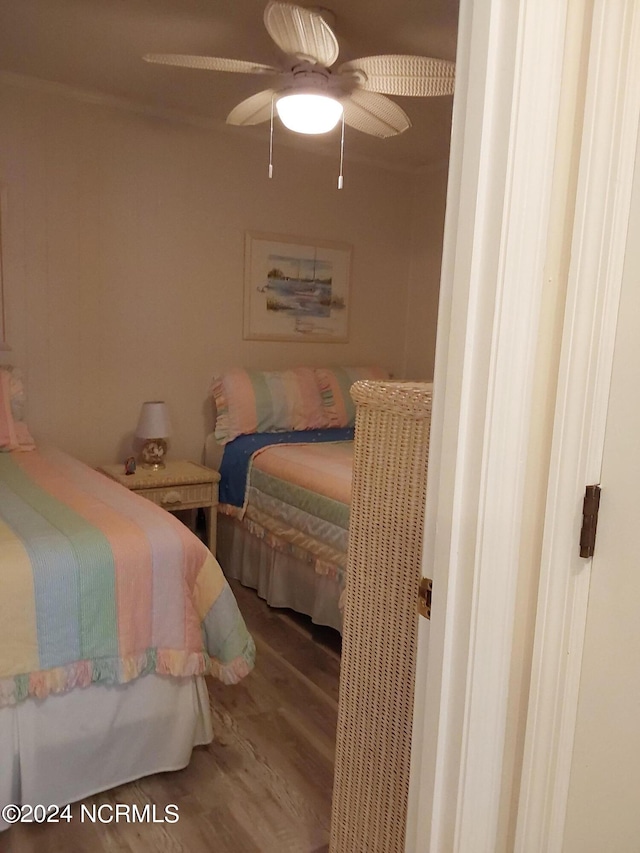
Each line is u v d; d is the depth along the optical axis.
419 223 4.34
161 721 1.89
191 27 2.50
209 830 1.74
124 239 3.43
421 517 1.16
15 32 2.59
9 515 1.95
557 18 0.76
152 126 3.42
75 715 1.75
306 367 4.07
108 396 3.50
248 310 3.85
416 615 1.18
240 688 2.45
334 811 1.49
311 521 2.85
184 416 3.74
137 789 1.89
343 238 4.14
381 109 2.49
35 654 1.64
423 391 1.15
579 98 0.80
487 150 0.78
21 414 3.05
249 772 1.98
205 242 3.66
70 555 1.71
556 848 0.96
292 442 3.50
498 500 0.84
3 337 3.19
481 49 0.77
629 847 0.87
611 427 0.84
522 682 0.93
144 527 1.89
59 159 3.21
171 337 3.64
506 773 0.95
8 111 3.07
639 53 0.78
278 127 3.60
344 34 2.49
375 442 1.28
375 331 4.38
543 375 0.85
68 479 2.45
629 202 0.80
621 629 0.85
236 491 3.38
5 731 1.66
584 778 0.92
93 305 3.39
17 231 3.16
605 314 0.82
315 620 2.92
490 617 0.87
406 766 1.24
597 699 0.89
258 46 2.65
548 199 0.80
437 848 0.94
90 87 3.18
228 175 3.68
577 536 0.87
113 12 2.39
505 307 0.79
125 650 1.77
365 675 1.35
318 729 2.21
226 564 3.60
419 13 2.32
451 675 0.89
